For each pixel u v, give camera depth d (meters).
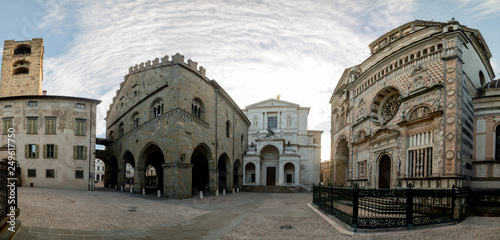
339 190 16.80
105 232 12.83
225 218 18.25
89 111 39.34
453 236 12.91
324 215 19.36
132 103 42.28
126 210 19.56
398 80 27.72
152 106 36.88
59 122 37.53
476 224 16.28
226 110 48.16
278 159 61.03
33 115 37.00
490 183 21.92
